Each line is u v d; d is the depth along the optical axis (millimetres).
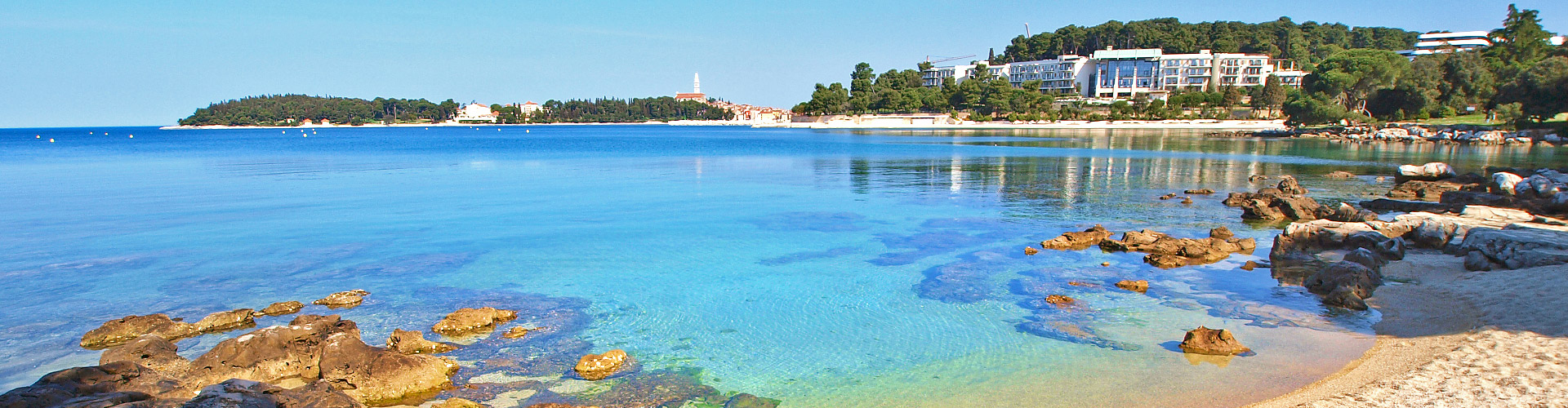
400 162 69188
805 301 17969
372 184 46594
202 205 35500
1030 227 28703
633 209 34219
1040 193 40531
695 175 53438
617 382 12891
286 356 13312
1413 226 23750
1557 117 93062
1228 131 155625
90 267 21641
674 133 190500
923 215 32125
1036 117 199500
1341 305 16688
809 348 14641
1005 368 13328
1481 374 11641
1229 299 17578
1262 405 11203
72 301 18031
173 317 16797
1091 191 41281
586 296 18516
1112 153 77875
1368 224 23953
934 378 12961
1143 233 24438
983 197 38656
